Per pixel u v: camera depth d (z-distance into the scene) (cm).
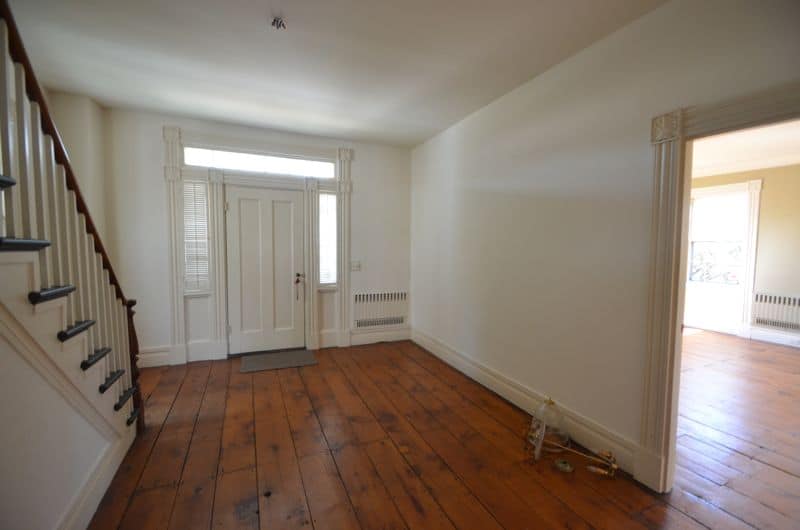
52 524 136
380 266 462
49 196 149
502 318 307
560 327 249
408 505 180
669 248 181
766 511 177
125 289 354
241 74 266
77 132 308
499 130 306
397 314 475
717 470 209
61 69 262
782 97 143
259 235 405
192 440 236
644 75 192
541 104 261
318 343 439
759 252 502
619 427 209
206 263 383
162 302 368
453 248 378
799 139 383
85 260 175
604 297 216
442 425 260
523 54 234
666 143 181
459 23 202
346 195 439
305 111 339
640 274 196
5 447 113
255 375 351
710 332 546
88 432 170
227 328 397
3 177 108
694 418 273
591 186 223
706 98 166
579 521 170
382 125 377
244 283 402
